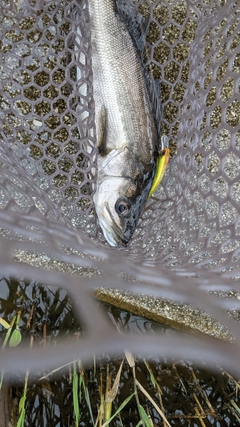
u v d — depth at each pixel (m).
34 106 0.80
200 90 0.69
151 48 0.79
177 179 0.75
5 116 0.77
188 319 0.79
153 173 0.77
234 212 0.83
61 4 0.74
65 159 0.80
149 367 0.84
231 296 0.72
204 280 0.47
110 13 0.74
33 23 0.78
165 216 0.73
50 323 0.81
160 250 0.67
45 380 0.80
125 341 0.40
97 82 0.74
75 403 0.73
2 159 0.61
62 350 0.41
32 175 0.74
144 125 0.77
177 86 0.84
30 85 0.75
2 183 0.52
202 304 0.44
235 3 0.71
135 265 0.48
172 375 0.85
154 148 0.77
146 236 0.73
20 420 0.70
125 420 0.83
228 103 0.60
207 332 0.79
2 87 0.77
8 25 0.76
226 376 0.85
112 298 0.78
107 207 0.75
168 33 0.83
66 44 0.71
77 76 0.74
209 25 0.72
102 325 0.41
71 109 0.78
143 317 0.81
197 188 0.65
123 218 0.75
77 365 0.81
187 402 0.85
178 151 0.76
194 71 0.73
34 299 0.82
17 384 0.78
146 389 0.84
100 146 0.74
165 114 0.83
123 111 0.75
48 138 0.81
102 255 0.48
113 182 0.75
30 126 0.80
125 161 0.75
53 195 0.79
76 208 0.77
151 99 0.78
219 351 0.40
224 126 0.60
